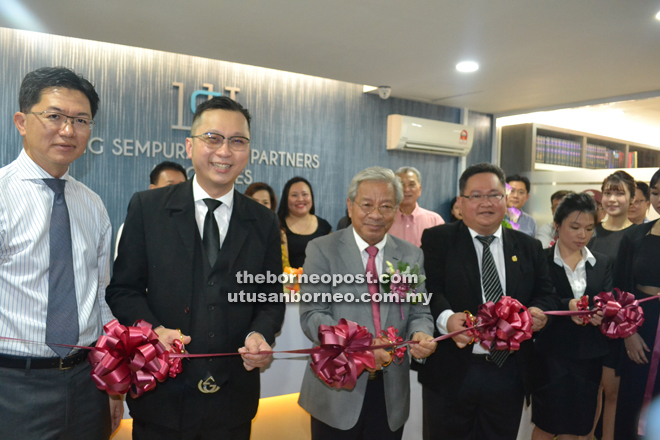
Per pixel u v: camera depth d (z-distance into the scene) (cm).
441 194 537
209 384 137
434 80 415
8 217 123
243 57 358
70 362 130
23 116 129
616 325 184
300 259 345
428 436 178
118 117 361
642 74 383
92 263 143
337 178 466
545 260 188
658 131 486
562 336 198
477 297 174
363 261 163
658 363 202
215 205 146
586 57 344
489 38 310
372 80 418
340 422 150
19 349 124
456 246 182
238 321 143
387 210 157
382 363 142
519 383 174
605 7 260
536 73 388
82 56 346
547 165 544
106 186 359
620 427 221
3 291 124
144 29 301
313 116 449
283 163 434
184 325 138
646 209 290
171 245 140
